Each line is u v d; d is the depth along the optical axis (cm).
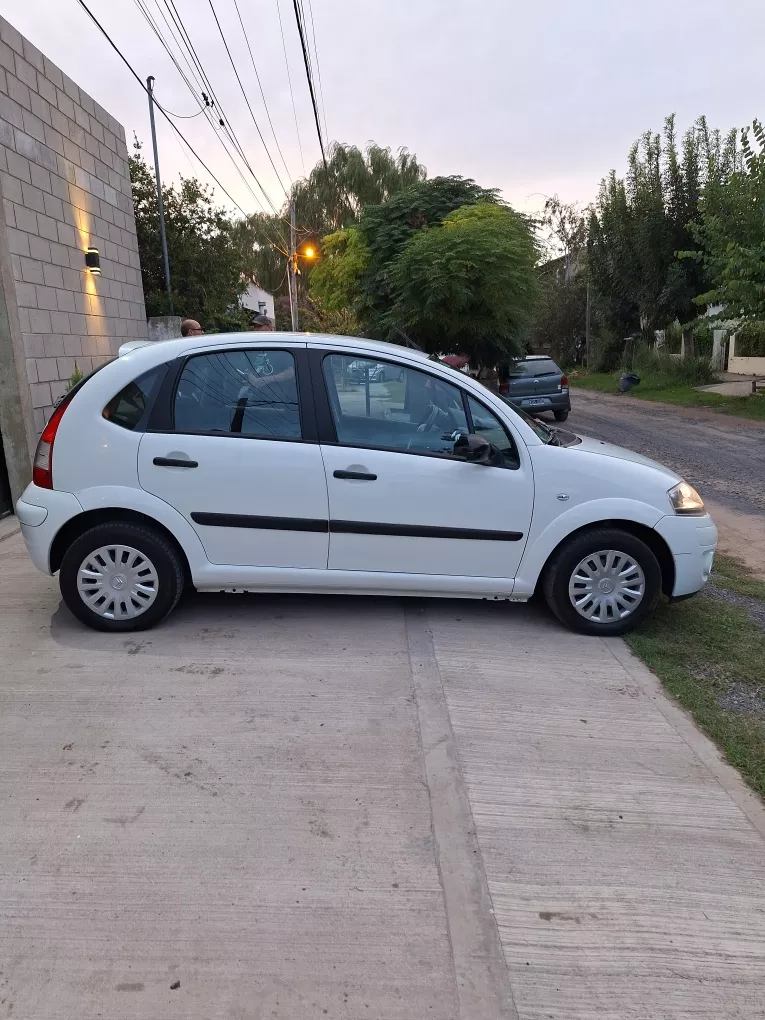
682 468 1052
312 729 344
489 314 1457
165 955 221
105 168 1031
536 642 446
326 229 3675
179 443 422
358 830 278
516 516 437
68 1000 206
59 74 878
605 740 343
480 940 231
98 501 421
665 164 2317
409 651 427
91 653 415
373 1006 208
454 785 306
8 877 249
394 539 435
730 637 462
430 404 441
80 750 322
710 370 2347
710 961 227
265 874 254
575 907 246
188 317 1817
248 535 431
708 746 342
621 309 2775
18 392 716
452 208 1622
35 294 797
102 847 264
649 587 449
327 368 434
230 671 397
